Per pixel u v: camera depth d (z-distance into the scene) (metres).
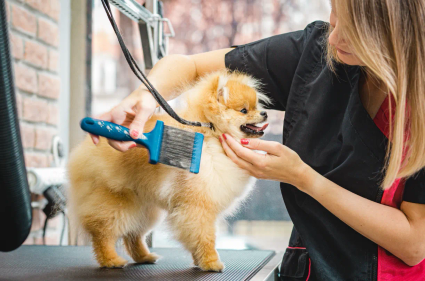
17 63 1.80
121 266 1.17
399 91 0.89
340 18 0.90
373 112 1.12
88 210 1.21
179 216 1.19
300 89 1.26
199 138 1.07
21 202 0.77
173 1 2.72
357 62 0.98
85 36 2.40
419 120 0.90
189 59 1.40
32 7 1.91
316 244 1.18
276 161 1.09
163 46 1.85
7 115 0.70
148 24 1.68
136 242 1.33
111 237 1.20
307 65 1.27
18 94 1.80
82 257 1.29
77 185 1.25
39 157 1.95
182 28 2.72
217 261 1.15
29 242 1.90
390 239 1.04
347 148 1.12
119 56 3.12
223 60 1.43
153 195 1.25
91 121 0.90
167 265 1.25
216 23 2.72
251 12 2.69
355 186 1.12
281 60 1.35
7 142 0.71
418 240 1.04
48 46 2.04
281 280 1.25
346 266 1.15
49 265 1.15
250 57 1.39
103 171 1.21
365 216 1.05
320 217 1.17
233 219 2.67
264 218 2.69
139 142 0.97
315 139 1.21
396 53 0.88
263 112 1.29
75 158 1.27
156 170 1.22
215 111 1.25
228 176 1.22
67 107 2.31
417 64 0.88
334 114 1.20
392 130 1.06
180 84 1.32
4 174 0.72
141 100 1.03
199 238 1.17
